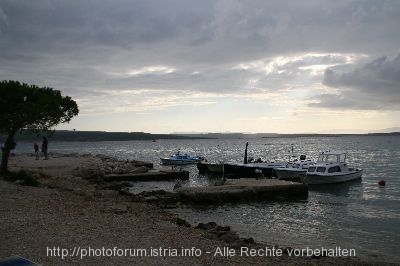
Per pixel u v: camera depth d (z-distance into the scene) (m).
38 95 30.33
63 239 13.44
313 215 27.44
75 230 14.82
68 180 36.12
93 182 38.69
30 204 19.47
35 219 16.05
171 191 33.31
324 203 32.81
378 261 16.67
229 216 26.48
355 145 195.00
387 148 155.12
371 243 19.84
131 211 21.47
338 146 186.00
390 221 25.39
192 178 50.88
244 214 27.34
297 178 46.22
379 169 66.81
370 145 191.75
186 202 30.59
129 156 119.38
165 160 72.81
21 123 30.44
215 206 30.11
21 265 8.27
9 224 14.91
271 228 23.06
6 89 28.77
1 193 22.30
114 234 14.87
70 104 33.22
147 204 27.34
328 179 44.72
